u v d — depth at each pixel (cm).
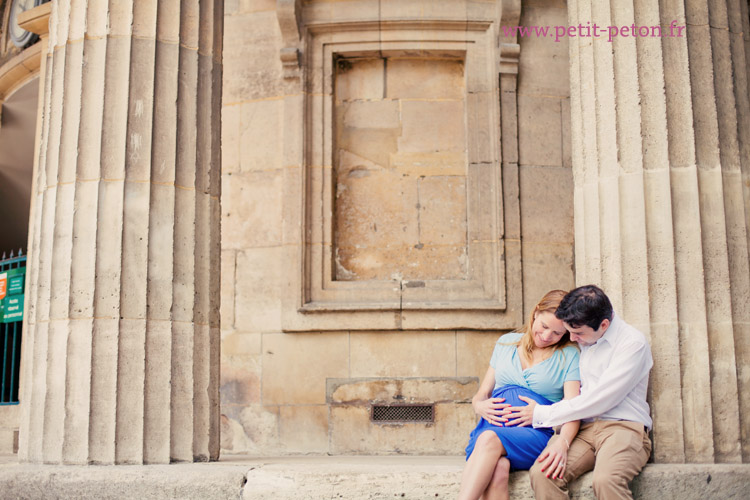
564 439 398
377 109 770
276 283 739
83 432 463
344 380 720
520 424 409
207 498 438
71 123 498
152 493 441
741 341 449
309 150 751
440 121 768
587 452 407
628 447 399
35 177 802
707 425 437
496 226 735
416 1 755
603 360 411
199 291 505
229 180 764
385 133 768
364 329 721
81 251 482
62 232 488
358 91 772
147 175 491
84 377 468
